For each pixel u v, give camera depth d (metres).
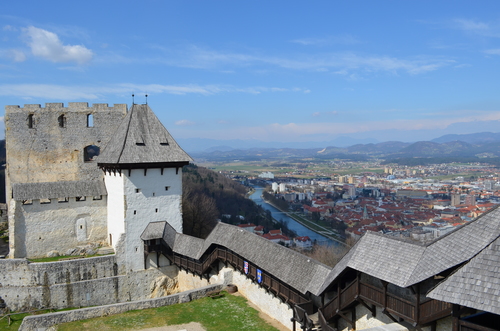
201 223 72.56
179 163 45.50
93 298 41.44
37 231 44.84
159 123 47.44
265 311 34.78
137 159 43.00
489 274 17.00
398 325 22.39
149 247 43.62
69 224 46.56
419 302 20.25
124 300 43.06
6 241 52.75
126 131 45.09
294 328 29.50
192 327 32.53
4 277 39.38
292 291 29.97
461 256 18.47
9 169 50.31
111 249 45.75
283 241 105.69
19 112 50.38
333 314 26.67
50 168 51.66
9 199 51.09
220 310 35.56
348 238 110.56
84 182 48.06
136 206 43.62
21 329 32.91
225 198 146.62
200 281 43.50
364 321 25.73
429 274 19.19
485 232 18.30
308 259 30.12
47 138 51.41
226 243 38.34
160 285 45.09
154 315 35.03
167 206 45.56
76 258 43.69
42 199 45.16
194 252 41.94
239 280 39.12
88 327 33.09
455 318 17.95
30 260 43.41
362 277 25.28
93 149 105.62
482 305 16.42
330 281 25.67
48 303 39.72
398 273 20.86
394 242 22.69
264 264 33.03
